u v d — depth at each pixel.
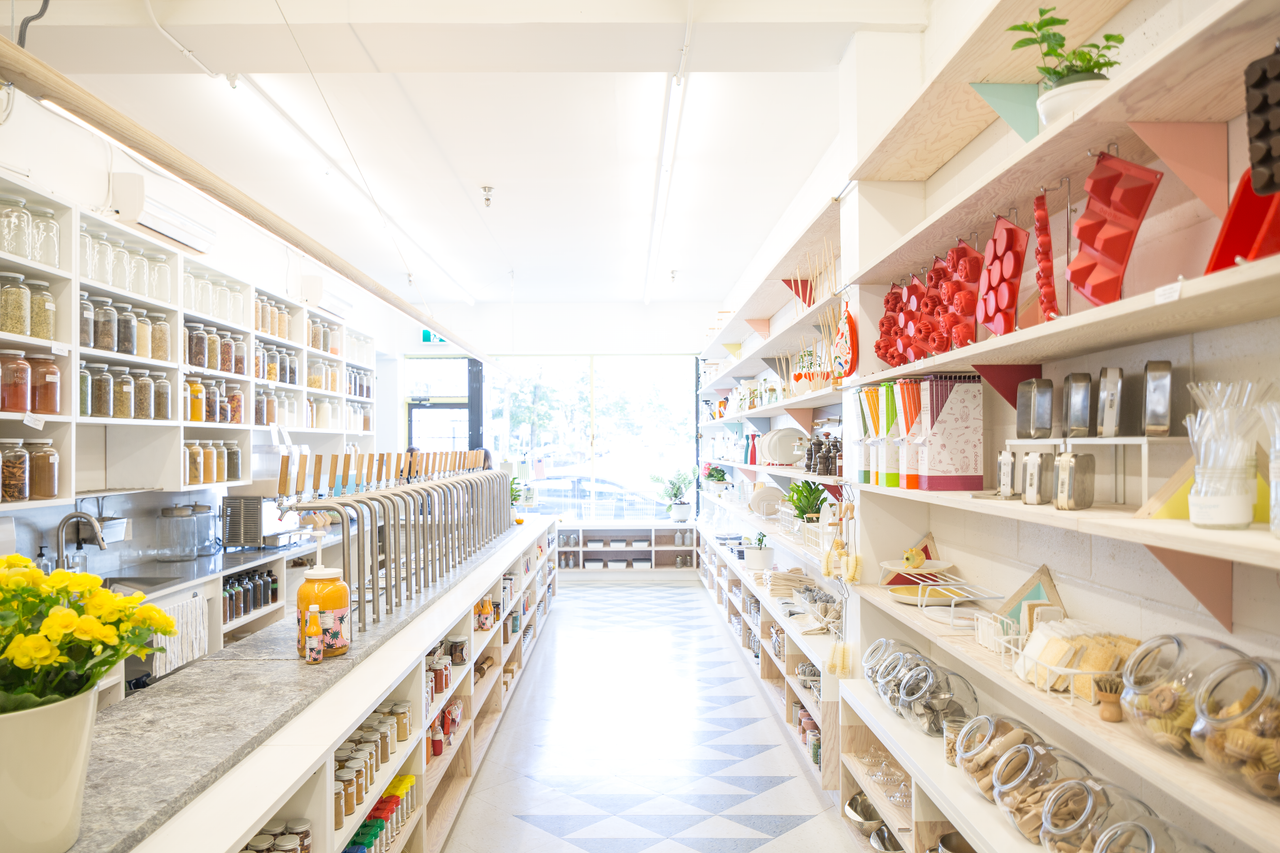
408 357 8.77
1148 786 1.59
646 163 4.47
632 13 2.64
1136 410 1.53
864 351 2.69
